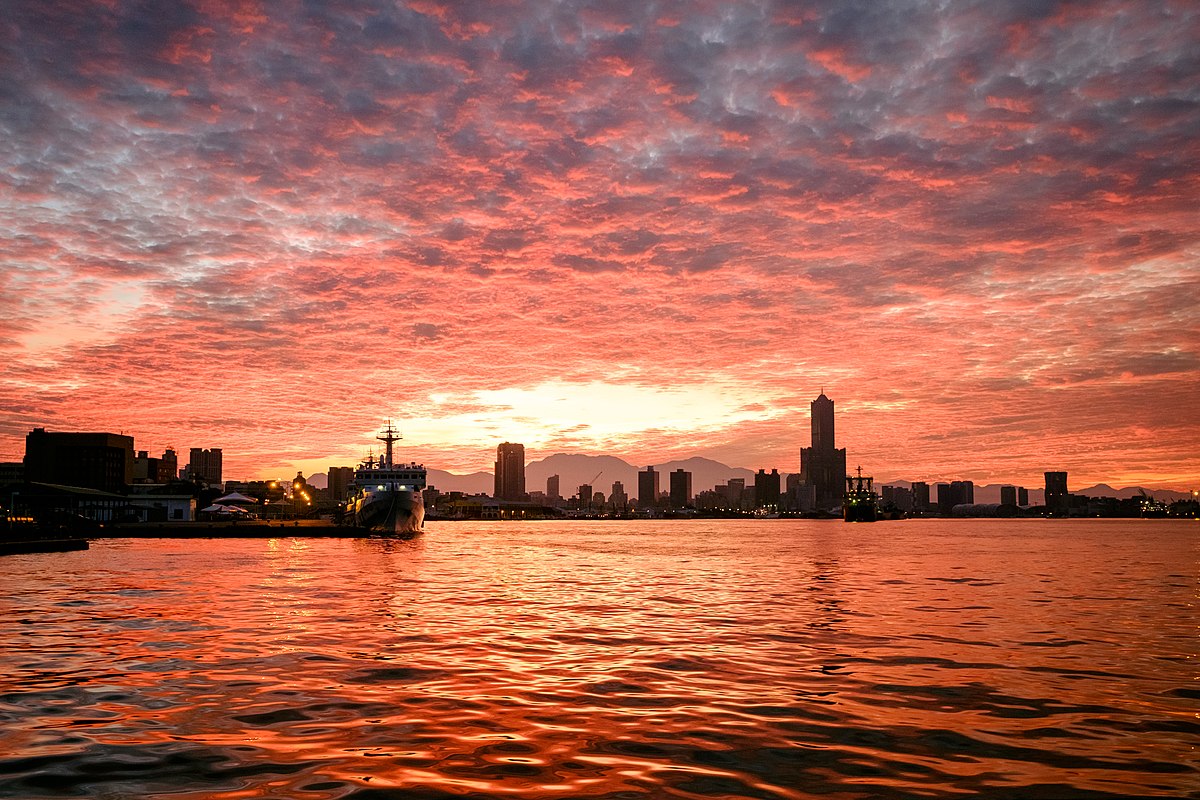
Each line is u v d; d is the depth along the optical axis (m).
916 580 46.72
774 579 47.75
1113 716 13.91
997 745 12.15
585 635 23.66
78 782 10.35
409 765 11.04
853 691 15.85
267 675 17.33
